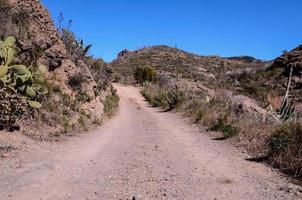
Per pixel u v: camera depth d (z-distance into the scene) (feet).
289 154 30.01
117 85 159.74
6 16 45.60
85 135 43.50
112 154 34.22
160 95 101.60
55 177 25.58
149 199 21.83
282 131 35.01
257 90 100.22
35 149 32.27
